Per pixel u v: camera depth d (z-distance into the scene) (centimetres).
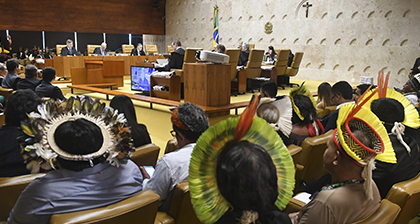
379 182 179
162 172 159
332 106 375
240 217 80
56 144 126
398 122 187
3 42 1473
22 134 125
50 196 125
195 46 1521
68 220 113
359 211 123
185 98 541
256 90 846
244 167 75
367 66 1046
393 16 977
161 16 1625
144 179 187
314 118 249
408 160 175
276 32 1233
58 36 1577
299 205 166
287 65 925
